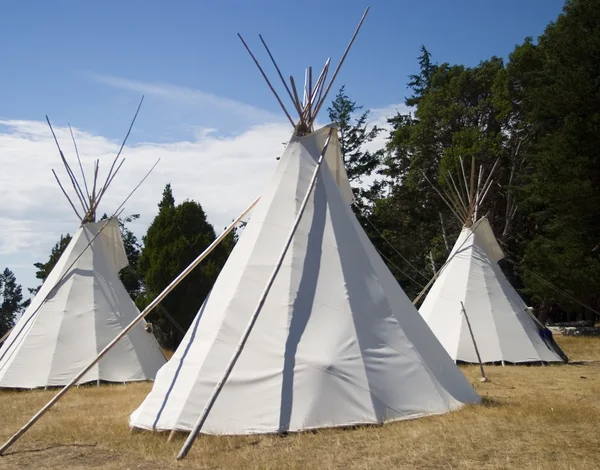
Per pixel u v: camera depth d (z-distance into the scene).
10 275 57.69
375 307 9.60
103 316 16.17
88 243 17.09
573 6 28.09
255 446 7.59
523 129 32.62
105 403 12.05
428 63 45.94
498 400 10.35
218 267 27.39
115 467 7.06
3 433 9.38
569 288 25.44
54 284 16.39
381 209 37.12
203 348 8.92
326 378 8.61
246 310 9.13
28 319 15.97
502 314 17.80
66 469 7.09
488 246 19.39
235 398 8.38
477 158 31.88
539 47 32.81
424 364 9.45
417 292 35.12
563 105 26.38
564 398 10.61
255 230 10.03
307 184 10.48
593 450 6.98
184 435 8.19
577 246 25.80
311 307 9.23
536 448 7.10
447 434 7.75
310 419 8.23
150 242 28.36
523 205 30.38
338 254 9.88
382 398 8.73
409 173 36.19
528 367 16.38
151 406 8.82
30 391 14.56
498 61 36.28
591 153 25.66
